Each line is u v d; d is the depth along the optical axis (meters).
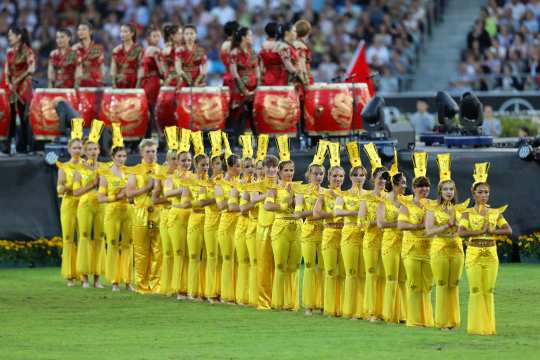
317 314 50.22
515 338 43.75
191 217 53.94
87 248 57.38
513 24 93.06
